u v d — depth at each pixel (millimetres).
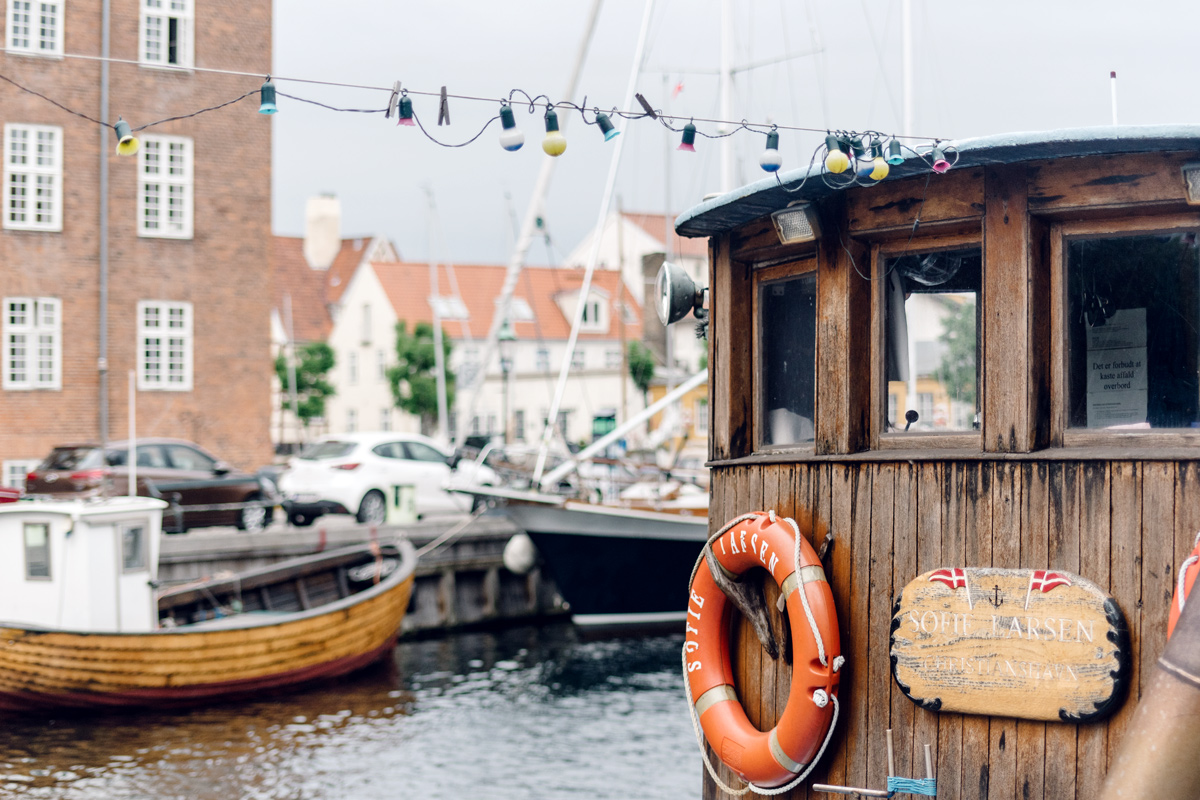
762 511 6703
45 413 28656
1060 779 5418
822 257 6340
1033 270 5637
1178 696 2977
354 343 68250
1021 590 5492
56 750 13359
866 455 6086
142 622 15289
